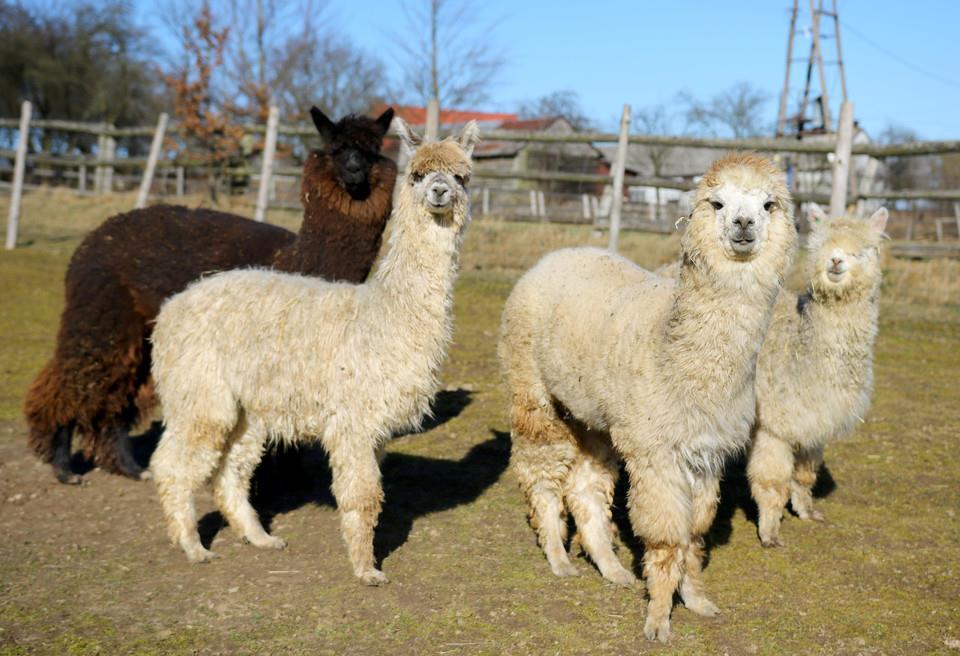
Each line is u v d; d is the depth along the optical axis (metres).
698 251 3.55
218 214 6.28
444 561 4.50
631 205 15.14
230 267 5.90
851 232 4.58
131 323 5.97
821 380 4.66
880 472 5.87
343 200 5.75
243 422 4.80
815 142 10.72
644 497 3.70
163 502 4.60
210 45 25.97
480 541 4.80
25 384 8.21
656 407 3.68
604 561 4.37
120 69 42.75
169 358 4.62
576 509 4.57
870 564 4.45
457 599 4.02
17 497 5.58
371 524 4.27
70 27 41.88
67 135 41.50
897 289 10.97
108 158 20.23
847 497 5.46
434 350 4.29
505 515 5.21
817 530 4.95
